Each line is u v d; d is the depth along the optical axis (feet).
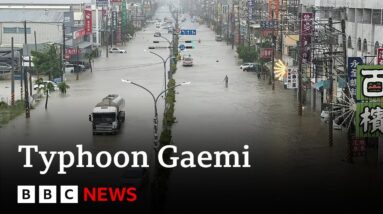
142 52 548.72
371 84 160.25
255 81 365.20
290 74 284.61
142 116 252.01
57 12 505.25
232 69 429.38
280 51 380.99
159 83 352.08
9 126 230.89
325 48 254.68
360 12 237.66
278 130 221.05
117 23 629.51
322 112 239.09
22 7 652.89
